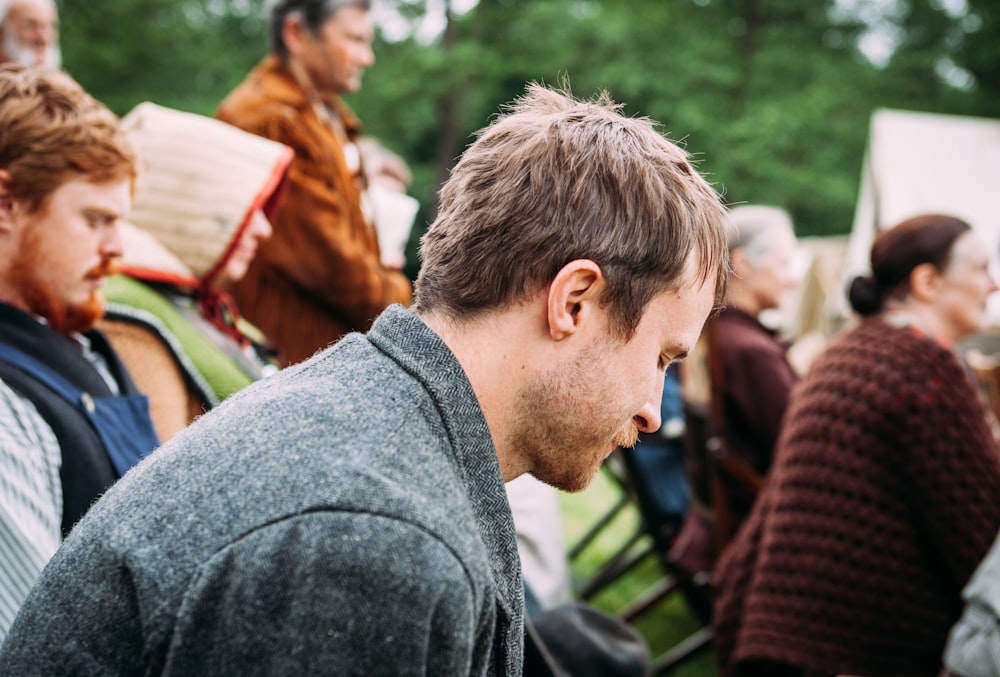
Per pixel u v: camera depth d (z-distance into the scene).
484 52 16.14
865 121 15.62
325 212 2.53
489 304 0.88
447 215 0.92
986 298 2.41
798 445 2.28
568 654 1.68
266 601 0.70
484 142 0.92
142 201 1.93
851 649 2.14
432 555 0.72
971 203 6.50
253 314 2.51
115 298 1.73
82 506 1.31
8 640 0.81
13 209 1.35
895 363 2.21
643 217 0.87
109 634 0.75
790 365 3.27
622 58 16.03
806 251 5.96
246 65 15.83
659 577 4.16
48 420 1.31
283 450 0.77
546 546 2.07
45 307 1.40
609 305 0.88
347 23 2.77
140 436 1.44
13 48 2.89
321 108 2.82
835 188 14.75
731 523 2.99
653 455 3.52
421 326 0.87
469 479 0.84
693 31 16.31
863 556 2.15
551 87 1.02
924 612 2.14
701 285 0.92
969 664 1.79
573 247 0.86
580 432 0.90
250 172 1.99
